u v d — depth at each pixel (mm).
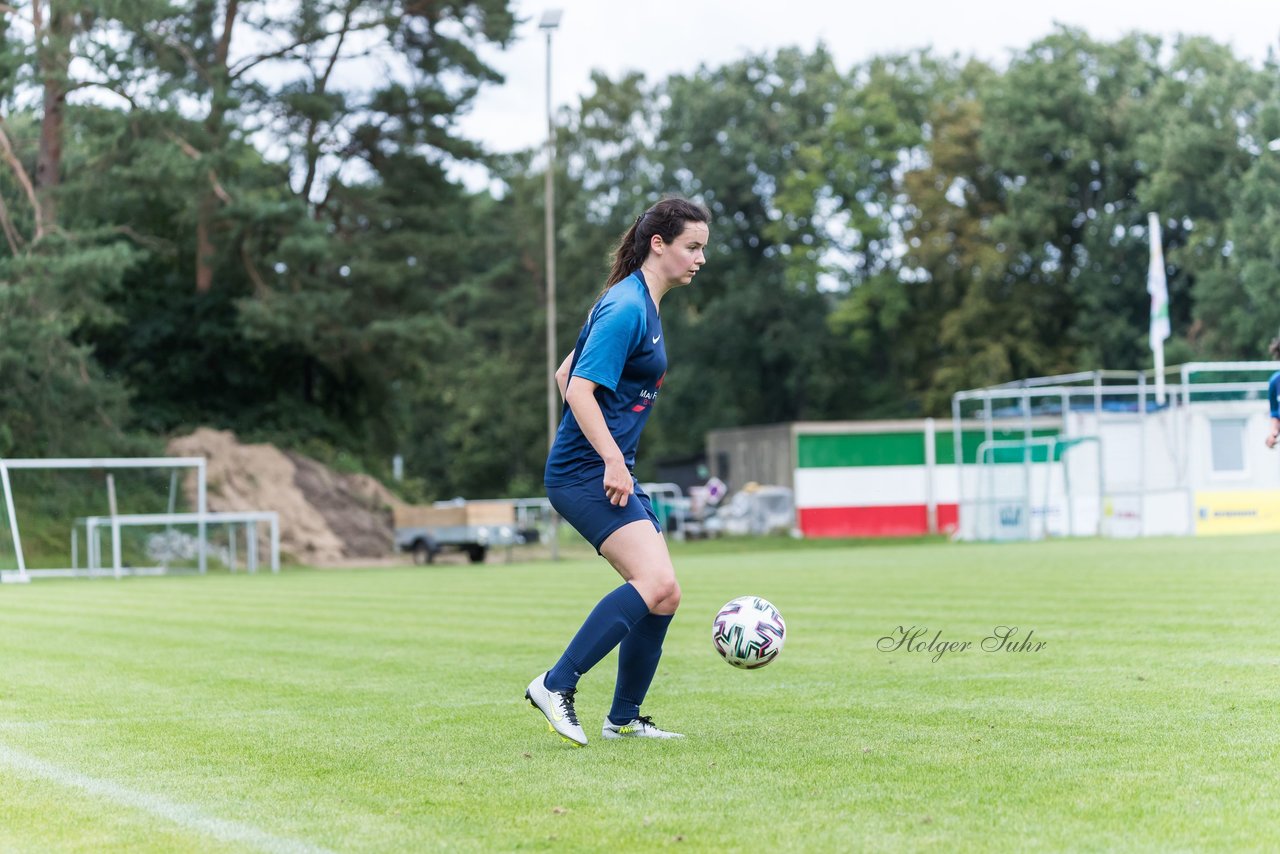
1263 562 69312
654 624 20125
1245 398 136250
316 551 131500
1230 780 16062
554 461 20359
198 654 35156
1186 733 19438
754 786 16344
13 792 16922
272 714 23734
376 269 144625
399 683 28172
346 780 17328
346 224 157250
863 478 145750
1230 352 181625
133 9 123688
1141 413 126500
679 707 23484
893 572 70438
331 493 142375
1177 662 28234
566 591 65375
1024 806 14852
